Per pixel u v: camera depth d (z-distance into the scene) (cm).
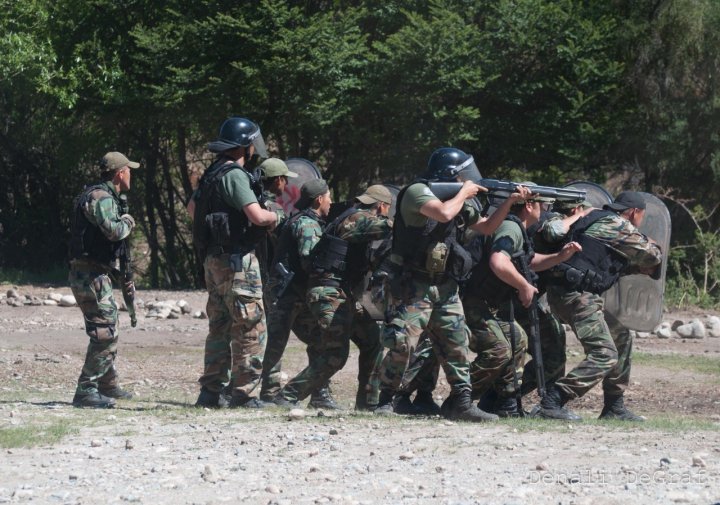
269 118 4609
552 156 4803
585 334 1375
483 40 4450
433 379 1482
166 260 5681
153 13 4859
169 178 5662
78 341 2745
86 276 1508
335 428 1259
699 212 4569
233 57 4453
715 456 1090
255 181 1402
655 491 916
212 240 1406
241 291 1405
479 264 1380
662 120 4875
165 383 2031
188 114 4588
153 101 4572
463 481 962
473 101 4684
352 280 1500
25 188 5825
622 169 5125
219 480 973
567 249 1353
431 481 962
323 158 5275
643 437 1219
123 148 5403
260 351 1449
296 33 4247
